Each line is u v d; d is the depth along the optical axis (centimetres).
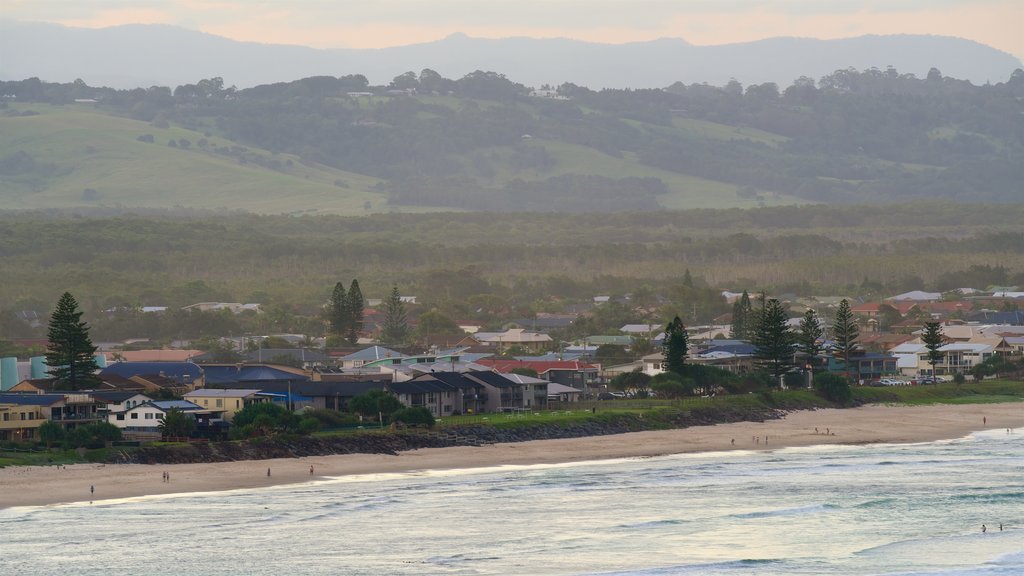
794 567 17638
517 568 17475
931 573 17325
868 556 18250
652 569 17475
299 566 17475
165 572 17062
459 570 17350
